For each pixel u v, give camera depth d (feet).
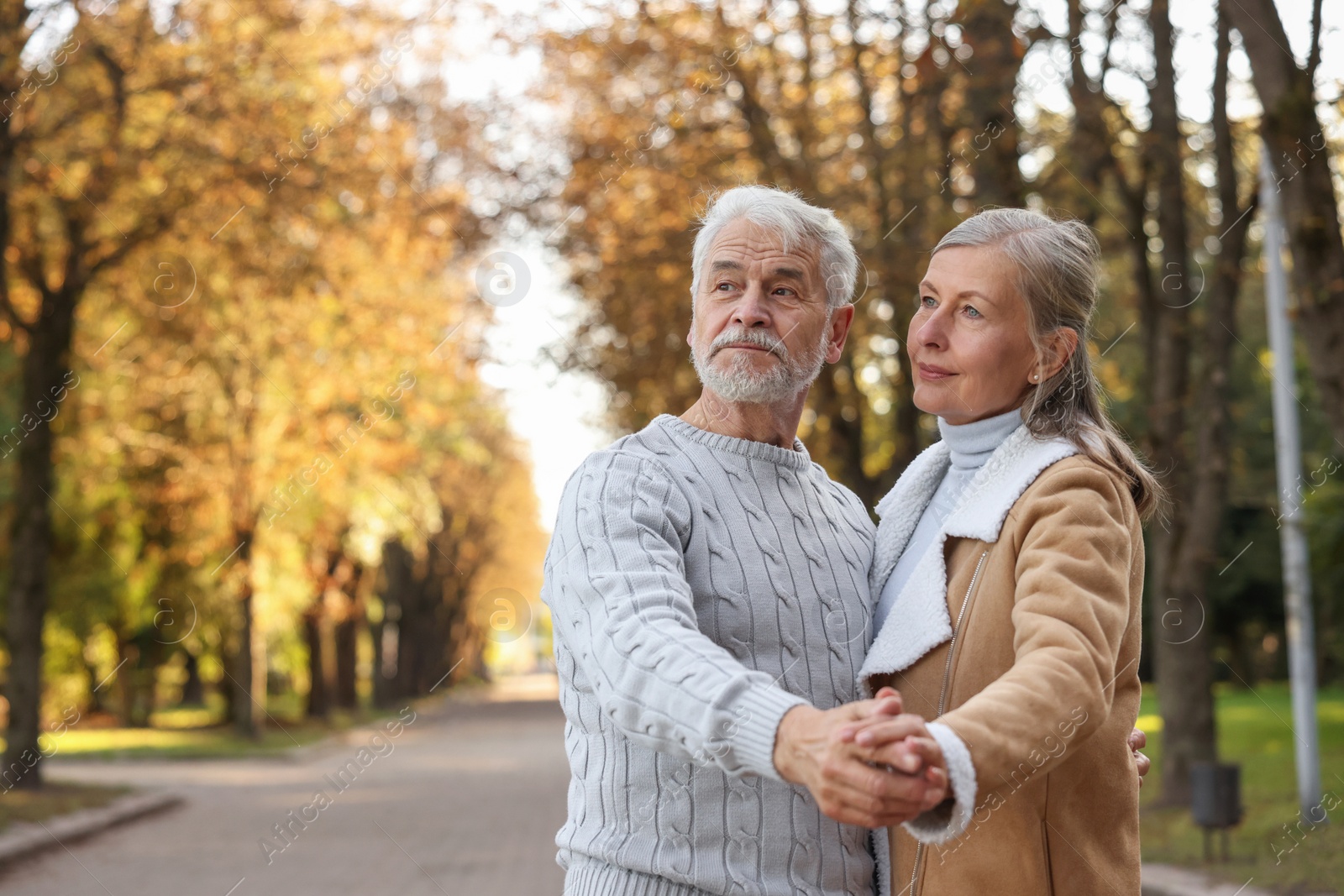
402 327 59.26
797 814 6.91
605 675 6.04
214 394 68.39
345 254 52.37
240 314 60.29
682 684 5.67
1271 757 53.78
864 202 39.27
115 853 36.91
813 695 7.19
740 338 7.57
